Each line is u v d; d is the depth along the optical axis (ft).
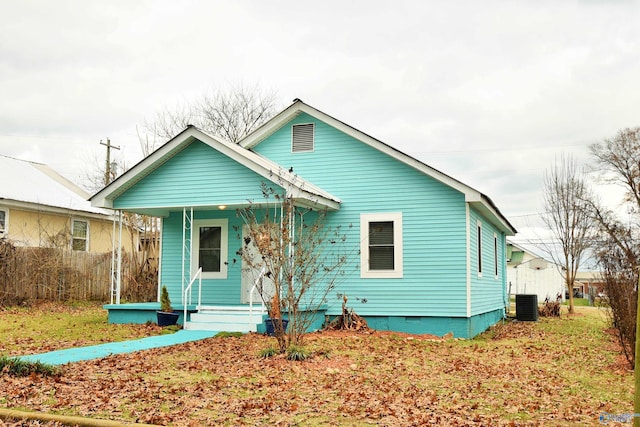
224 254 60.54
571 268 95.55
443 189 55.36
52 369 29.99
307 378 31.37
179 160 55.47
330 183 59.06
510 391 29.96
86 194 111.24
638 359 14.71
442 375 33.86
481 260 62.64
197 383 29.40
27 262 72.74
